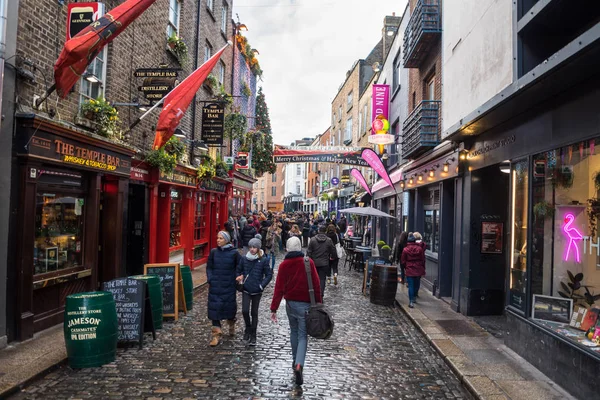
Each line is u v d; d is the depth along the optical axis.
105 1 8.33
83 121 7.82
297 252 5.65
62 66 5.95
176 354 6.27
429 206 13.59
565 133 5.51
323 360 6.25
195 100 14.89
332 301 10.63
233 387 5.11
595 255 5.02
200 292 11.18
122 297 6.54
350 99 33.06
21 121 6.23
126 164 9.42
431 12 11.65
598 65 4.57
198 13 14.70
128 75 9.82
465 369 5.75
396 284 10.41
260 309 9.48
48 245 7.25
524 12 6.27
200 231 16.61
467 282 9.05
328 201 44.16
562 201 5.68
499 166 8.80
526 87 5.39
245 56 23.45
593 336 4.89
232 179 20.62
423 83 13.98
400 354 6.68
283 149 24.38
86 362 5.59
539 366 5.77
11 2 6.02
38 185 6.94
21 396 4.70
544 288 5.96
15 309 6.31
